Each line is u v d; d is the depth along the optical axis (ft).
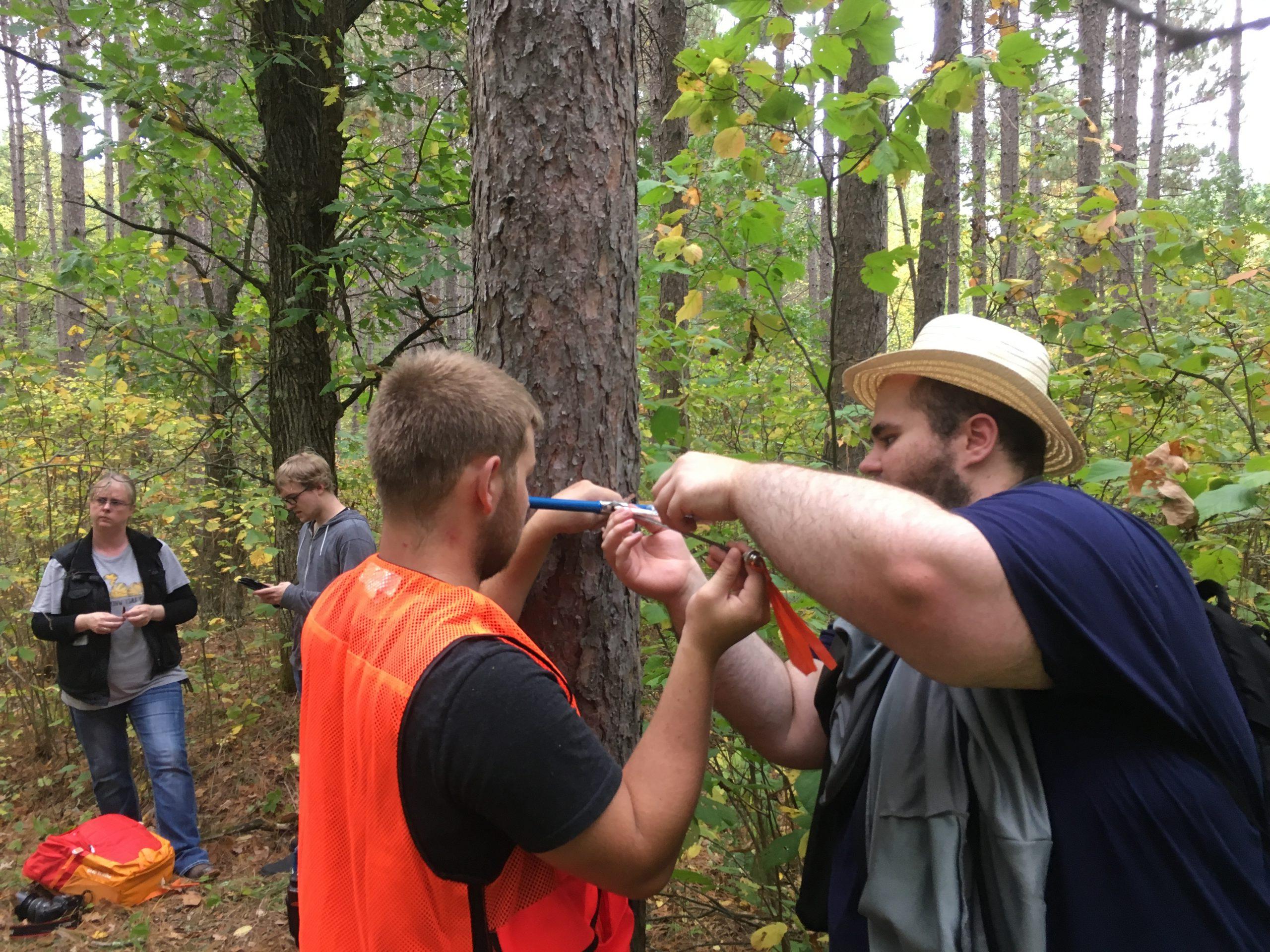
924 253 17.94
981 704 3.04
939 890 2.95
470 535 3.44
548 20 4.53
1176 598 2.94
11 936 10.27
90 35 15.48
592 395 4.66
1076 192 10.56
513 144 4.61
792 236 13.28
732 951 7.55
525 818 2.80
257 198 17.06
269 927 10.37
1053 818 2.85
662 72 19.15
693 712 3.33
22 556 18.02
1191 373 8.30
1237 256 8.50
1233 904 2.70
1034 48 5.85
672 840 3.09
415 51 15.69
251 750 15.07
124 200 16.85
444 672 2.89
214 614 20.17
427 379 3.42
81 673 11.41
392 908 2.89
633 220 4.90
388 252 12.68
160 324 16.85
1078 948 2.75
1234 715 2.93
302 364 14.98
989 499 3.02
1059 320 9.32
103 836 11.13
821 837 3.83
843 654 3.98
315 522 11.98
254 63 14.08
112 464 18.24
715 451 10.15
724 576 3.44
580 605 4.65
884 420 3.78
